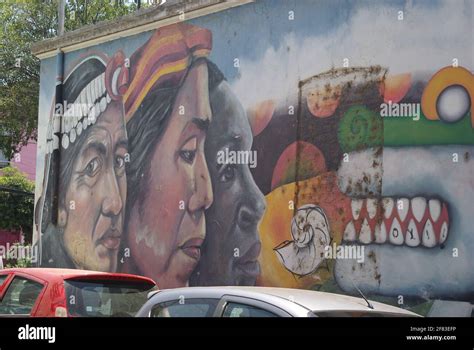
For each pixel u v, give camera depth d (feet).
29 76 78.28
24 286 27.04
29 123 77.87
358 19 35.37
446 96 32.42
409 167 33.09
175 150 43.88
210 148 41.73
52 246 53.93
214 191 41.19
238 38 40.86
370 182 34.19
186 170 43.04
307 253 36.19
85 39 51.70
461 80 32.14
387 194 33.58
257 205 38.81
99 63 50.90
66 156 53.42
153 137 45.68
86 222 50.52
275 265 37.50
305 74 37.40
